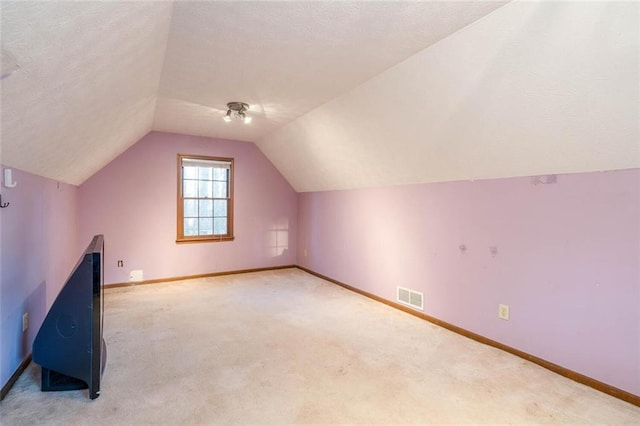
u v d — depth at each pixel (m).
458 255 3.06
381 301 4.00
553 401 2.00
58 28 1.18
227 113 3.55
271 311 3.64
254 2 1.74
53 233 3.08
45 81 1.46
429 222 3.36
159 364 2.43
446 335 3.01
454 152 2.82
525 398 2.03
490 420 1.82
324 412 1.88
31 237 2.47
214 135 5.00
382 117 3.06
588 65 1.70
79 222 4.29
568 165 2.23
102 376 2.25
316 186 5.25
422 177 3.38
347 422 1.80
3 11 0.92
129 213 4.60
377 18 1.88
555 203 2.34
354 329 3.13
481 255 2.86
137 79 2.40
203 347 2.72
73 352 2.00
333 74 2.67
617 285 2.05
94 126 2.63
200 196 5.16
